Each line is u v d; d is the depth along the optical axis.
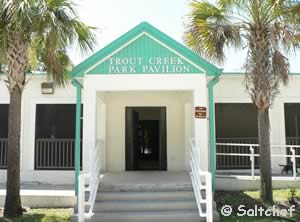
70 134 12.66
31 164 12.48
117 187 9.10
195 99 9.18
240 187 10.42
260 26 9.38
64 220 8.30
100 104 11.64
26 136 12.58
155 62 9.25
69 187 11.38
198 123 9.16
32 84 12.73
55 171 12.45
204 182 8.80
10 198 8.47
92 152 8.34
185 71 9.23
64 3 8.16
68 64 9.98
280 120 12.80
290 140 12.86
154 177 10.45
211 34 9.31
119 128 12.58
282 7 8.90
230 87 12.91
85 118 9.09
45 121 12.72
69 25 8.18
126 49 9.27
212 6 9.55
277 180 10.52
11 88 8.52
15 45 8.40
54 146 12.63
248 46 9.57
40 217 8.47
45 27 7.94
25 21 7.68
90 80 9.20
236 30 9.21
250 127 12.92
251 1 9.11
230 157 12.80
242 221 8.18
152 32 9.20
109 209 8.51
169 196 8.88
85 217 7.95
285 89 12.86
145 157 13.02
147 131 13.08
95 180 8.60
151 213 8.34
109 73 9.21
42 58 9.55
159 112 12.84
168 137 12.55
